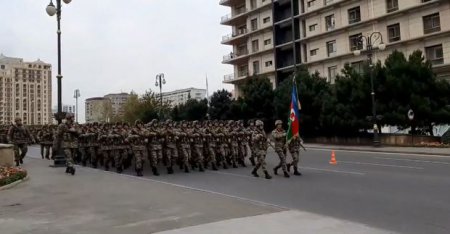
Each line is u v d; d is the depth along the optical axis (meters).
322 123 35.59
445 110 29.34
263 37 66.25
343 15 52.88
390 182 12.80
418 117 30.09
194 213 8.22
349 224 7.33
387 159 21.36
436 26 43.53
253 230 6.89
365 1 49.84
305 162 20.06
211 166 18.25
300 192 11.29
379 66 32.16
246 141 18.78
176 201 9.52
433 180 13.07
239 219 7.66
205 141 17.44
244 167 18.31
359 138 34.47
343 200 9.97
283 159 14.82
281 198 10.38
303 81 39.09
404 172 15.40
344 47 52.84
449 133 29.03
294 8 61.19
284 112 40.00
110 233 6.85
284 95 39.84
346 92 33.78
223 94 54.22
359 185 12.34
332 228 7.03
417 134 31.33
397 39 46.94
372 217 8.10
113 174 14.88
